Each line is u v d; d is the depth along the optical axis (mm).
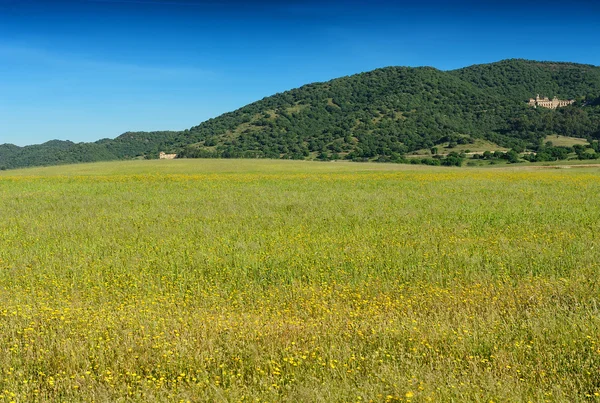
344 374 6062
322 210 22156
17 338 7297
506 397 5469
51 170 71250
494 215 19797
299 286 10039
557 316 7695
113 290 9883
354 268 11219
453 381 5828
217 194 30531
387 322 7703
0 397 5613
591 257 11648
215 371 6309
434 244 14078
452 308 8414
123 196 29750
